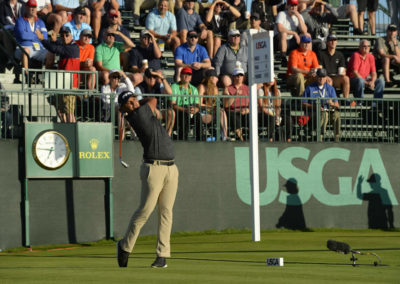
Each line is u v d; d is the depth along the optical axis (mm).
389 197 28656
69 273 13297
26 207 23516
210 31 33094
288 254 17562
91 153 24484
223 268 13852
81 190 24578
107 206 24938
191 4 33938
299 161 27656
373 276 12281
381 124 30156
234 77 28578
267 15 37562
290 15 34531
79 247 23359
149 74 27312
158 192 13648
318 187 27844
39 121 26297
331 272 12961
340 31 38281
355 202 28250
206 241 22812
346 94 31281
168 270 13461
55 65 30297
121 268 14117
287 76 31422
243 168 26891
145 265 14891
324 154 28016
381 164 28672
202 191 26250
